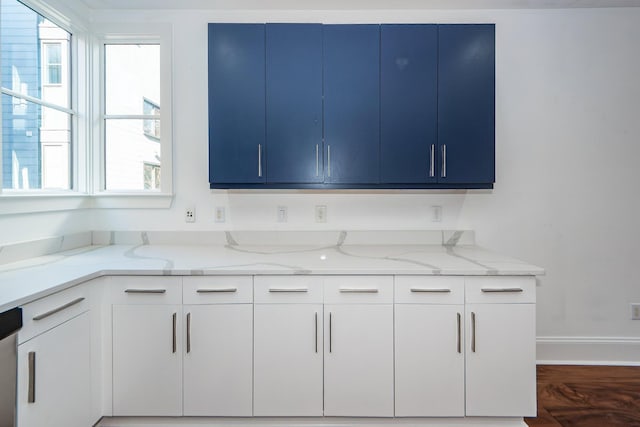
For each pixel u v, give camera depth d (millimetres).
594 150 2551
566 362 2564
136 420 1925
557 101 2543
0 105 1801
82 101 2451
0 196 1826
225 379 1867
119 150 2564
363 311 1859
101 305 1839
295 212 2564
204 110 2543
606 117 2543
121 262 1978
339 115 2270
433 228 2564
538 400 2170
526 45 2531
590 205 2559
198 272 1837
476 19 2523
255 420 1936
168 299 1852
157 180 2578
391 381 1865
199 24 2523
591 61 2533
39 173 2174
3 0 1907
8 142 1947
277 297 1860
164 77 2502
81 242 2418
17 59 2004
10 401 1320
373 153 2273
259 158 2268
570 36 2527
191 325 1854
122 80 2564
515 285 1850
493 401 1855
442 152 2270
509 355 1851
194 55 2529
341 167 2273
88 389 1743
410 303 1856
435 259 2080
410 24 2266
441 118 2270
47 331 1487
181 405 1866
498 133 2559
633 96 2539
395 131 2271
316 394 1867
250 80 2256
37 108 2150
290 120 2268
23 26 2045
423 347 1858
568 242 2561
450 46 2262
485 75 2266
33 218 2082
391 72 2262
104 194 2498
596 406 2115
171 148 2523
